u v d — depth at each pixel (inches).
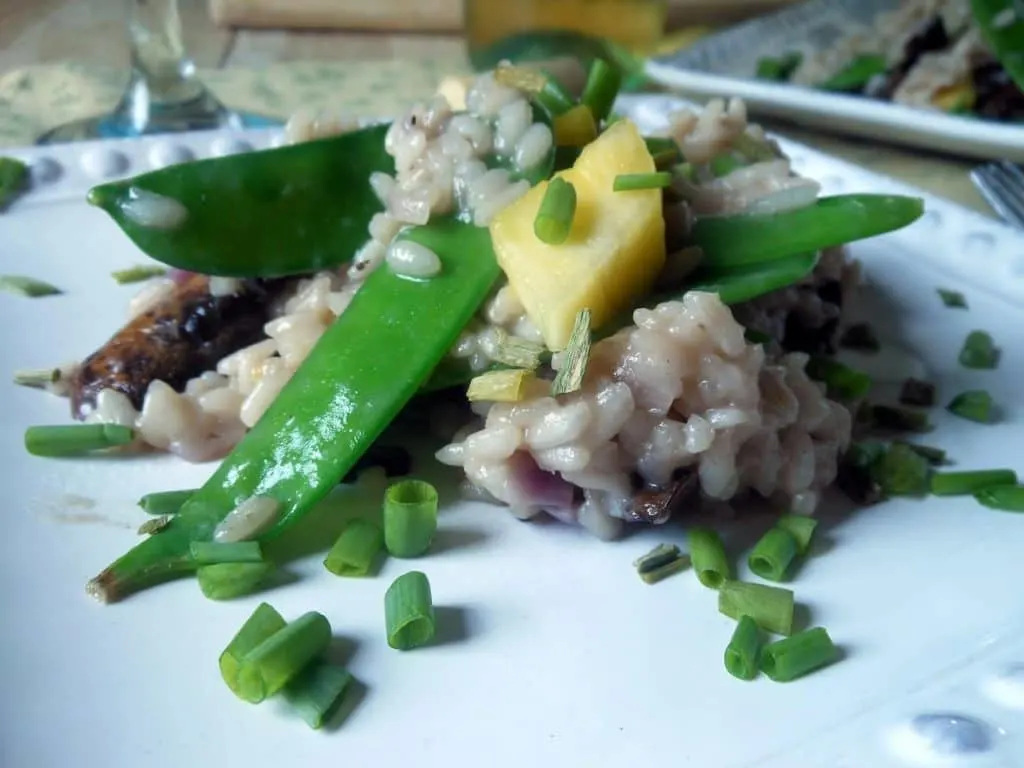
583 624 5.8
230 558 5.8
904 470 6.9
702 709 5.3
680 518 6.7
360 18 16.4
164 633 5.6
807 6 15.7
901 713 5.1
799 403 6.8
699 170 8.1
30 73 13.8
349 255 7.7
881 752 4.9
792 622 5.8
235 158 7.3
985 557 6.3
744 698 5.3
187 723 5.1
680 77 13.6
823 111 12.7
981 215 9.8
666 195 7.3
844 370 7.7
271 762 4.9
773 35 15.1
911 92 13.3
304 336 7.0
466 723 5.2
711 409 6.5
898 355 8.3
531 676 5.4
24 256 8.8
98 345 7.9
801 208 7.2
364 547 6.1
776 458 6.7
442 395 7.2
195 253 7.2
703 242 7.2
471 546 6.3
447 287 6.8
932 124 12.1
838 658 5.6
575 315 6.4
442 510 6.7
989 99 13.2
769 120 13.4
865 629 5.7
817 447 6.8
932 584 6.1
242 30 16.3
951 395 7.9
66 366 7.4
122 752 4.9
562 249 6.6
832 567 6.2
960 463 7.1
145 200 7.0
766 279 6.9
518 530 6.5
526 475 6.5
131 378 7.2
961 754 4.8
